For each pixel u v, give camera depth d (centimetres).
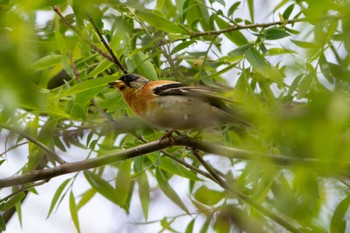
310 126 451
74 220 1175
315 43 755
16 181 941
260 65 1016
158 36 1173
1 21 475
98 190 1193
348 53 619
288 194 820
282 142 484
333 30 786
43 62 1019
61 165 964
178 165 1208
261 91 1130
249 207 1023
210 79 1159
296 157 695
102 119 1245
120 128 1146
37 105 454
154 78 1148
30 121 1160
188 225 1185
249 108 518
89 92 1030
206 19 1216
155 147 1021
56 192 1163
